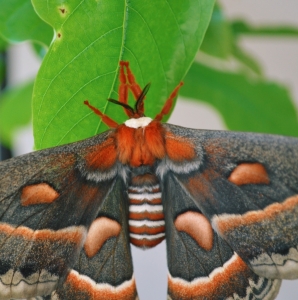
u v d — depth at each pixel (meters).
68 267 0.53
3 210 0.52
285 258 0.52
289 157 0.52
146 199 0.54
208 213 0.54
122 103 0.53
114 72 0.54
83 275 0.54
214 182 0.53
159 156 0.54
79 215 0.53
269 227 0.53
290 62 0.75
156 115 0.54
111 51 0.54
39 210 0.53
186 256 0.54
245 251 0.53
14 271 0.52
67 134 0.54
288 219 0.52
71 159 0.53
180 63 0.54
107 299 0.54
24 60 0.78
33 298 0.53
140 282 0.74
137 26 0.54
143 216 0.54
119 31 0.54
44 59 0.53
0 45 0.63
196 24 0.54
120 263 0.55
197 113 0.78
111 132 0.54
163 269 0.74
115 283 0.54
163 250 0.74
